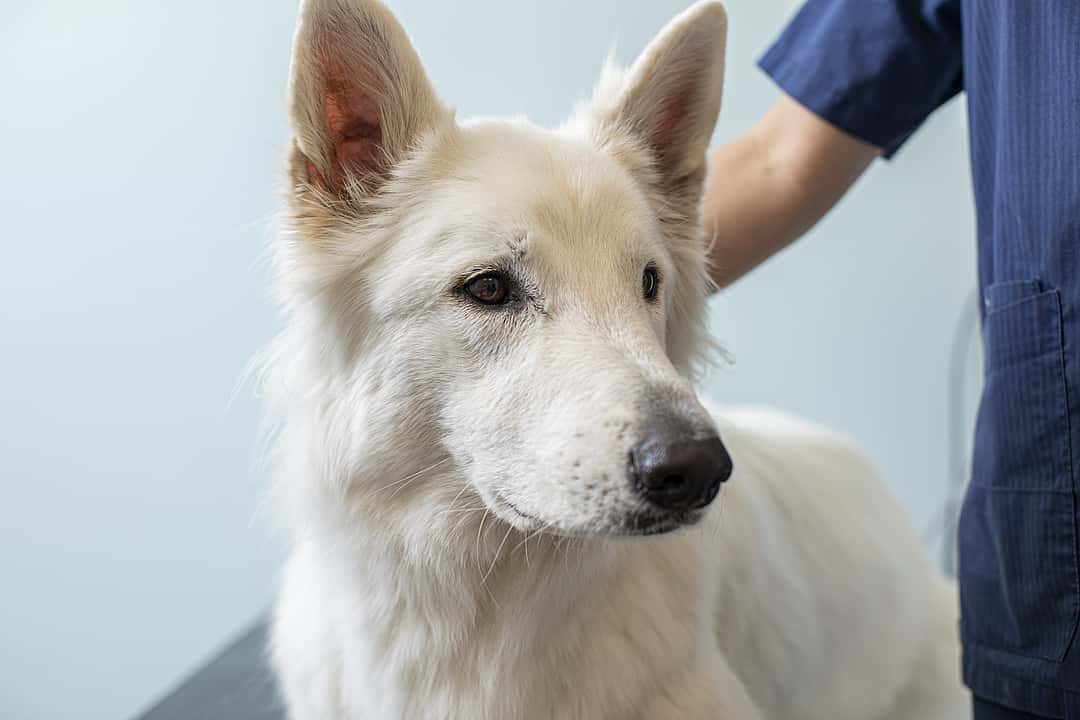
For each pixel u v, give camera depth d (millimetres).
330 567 1590
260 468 1682
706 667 1599
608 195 1477
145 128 3330
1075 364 1361
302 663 1701
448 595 1515
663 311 1577
